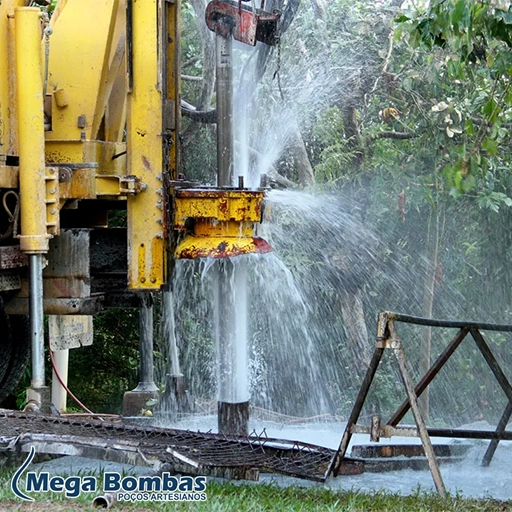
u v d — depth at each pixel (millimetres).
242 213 25859
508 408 25016
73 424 23594
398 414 23250
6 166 24094
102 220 28578
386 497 21203
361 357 42656
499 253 43062
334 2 41031
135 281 26547
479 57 30312
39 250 24109
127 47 26531
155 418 33156
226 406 26312
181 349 43656
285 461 22922
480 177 37125
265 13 27969
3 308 25922
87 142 27234
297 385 43844
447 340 43875
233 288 26484
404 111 39625
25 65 24328
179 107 27875
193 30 42906
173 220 26328
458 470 26016
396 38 25766
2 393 28609
